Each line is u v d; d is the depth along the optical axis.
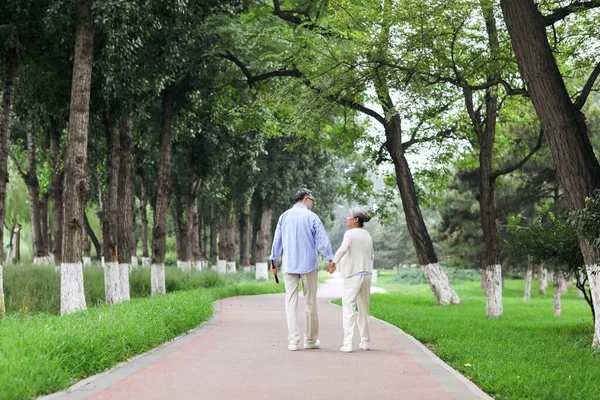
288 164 45.19
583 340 13.61
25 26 19.05
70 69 21.44
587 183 12.00
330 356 10.35
